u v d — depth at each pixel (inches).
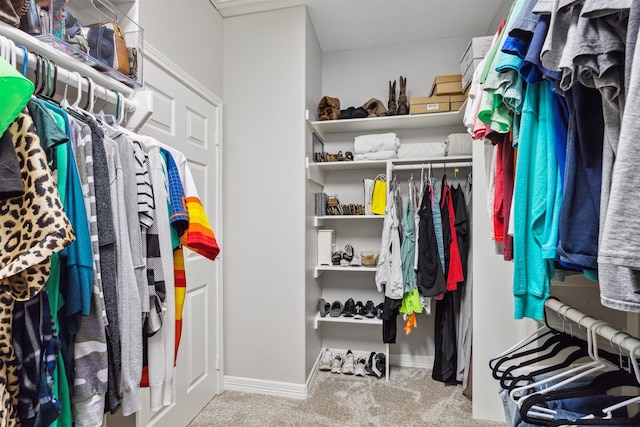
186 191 39.2
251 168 87.8
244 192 88.1
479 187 74.2
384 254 87.8
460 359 88.0
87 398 25.6
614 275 19.8
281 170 86.0
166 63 65.0
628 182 17.4
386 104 105.6
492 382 72.9
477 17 91.9
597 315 50.3
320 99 104.0
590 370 31.8
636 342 26.1
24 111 22.7
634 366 25.7
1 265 21.0
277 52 86.7
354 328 106.3
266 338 85.7
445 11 89.2
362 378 93.5
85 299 24.6
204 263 79.4
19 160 22.0
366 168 104.7
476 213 74.5
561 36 24.1
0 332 20.5
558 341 39.6
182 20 70.8
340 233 107.2
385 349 103.9
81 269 24.6
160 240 34.6
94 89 33.7
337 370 96.3
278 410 76.9
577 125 25.5
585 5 20.0
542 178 30.8
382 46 106.2
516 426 33.6
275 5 85.1
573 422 26.2
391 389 86.8
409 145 93.4
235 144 88.9
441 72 102.6
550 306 39.4
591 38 21.0
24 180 21.9
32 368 21.8
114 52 39.6
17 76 20.1
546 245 29.0
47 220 21.3
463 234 85.1
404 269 86.4
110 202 28.8
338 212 98.5
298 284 84.4
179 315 38.4
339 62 108.0
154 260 33.7
